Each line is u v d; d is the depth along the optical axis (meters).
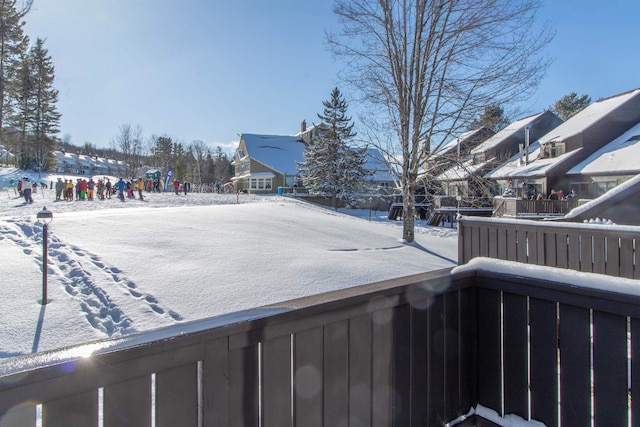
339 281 6.33
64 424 1.00
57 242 7.31
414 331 1.92
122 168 69.62
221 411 1.28
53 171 51.69
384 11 11.80
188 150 75.12
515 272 2.04
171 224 9.87
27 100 47.66
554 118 31.84
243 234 9.57
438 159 12.57
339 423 1.61
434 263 8.86
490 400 2.17
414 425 1.92
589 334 1.80
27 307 4.62
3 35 28.31
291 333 1.46
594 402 1.78
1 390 0.90
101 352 1.05
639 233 4.67
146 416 1.13
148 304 4.88
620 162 21.50
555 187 24.94
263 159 42.91
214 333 1.26
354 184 33.41
